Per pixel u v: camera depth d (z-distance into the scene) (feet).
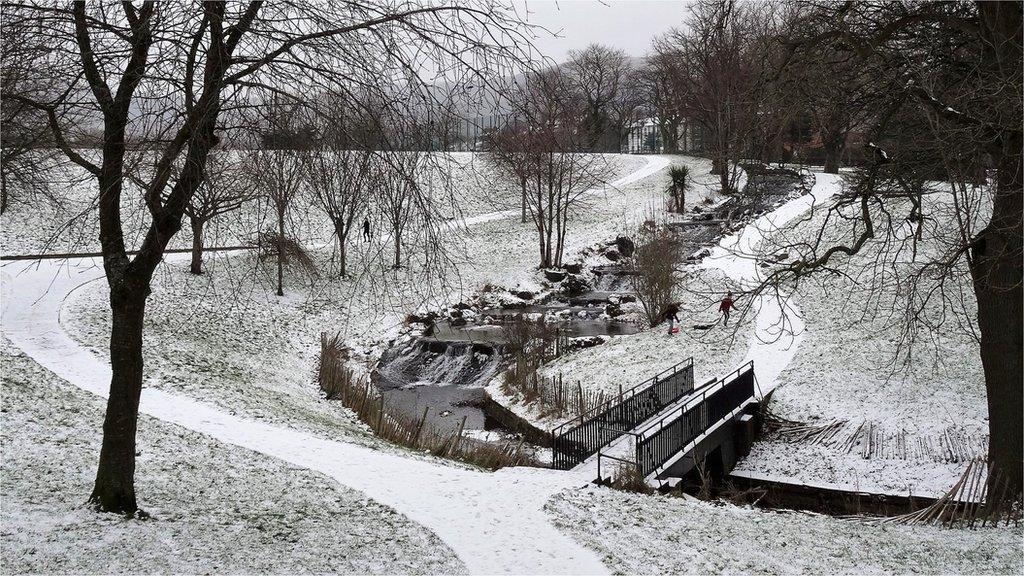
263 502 40.73
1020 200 41.78
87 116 31.27
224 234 37.45
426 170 28.89
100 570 27.86
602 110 237.04
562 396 81.71
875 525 43.34
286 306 116.26
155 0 26.12
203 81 26.86
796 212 148.77
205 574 29.04
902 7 44.21
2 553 27.91
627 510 43.93
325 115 27.30
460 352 106.52
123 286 32.78
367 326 117.08
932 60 44.50
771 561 35.73
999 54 39.50
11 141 29.68
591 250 163.02
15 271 106.22
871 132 50.93
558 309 132.57
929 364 75.87
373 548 35.19
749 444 67.21
